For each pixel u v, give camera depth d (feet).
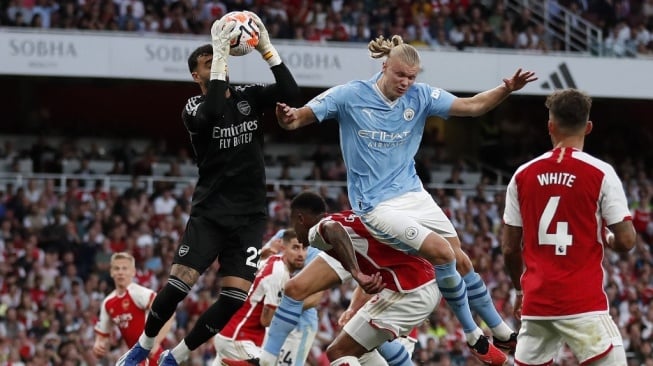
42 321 90.84
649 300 107.76
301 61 121.49
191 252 38.17
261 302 53.36
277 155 138.72
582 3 138.72
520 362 34.65
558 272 33.53
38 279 96.43
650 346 100.22
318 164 132.05
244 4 127.13
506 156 143.33
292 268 53.01
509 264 35.65
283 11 128.16
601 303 33.45
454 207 121.08
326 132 143.54
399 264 36.81
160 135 141.49
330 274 37.55
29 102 137.28
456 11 133.39
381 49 36.88
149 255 100.68
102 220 105.19
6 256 98.32
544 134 146.20
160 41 119.44
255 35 37.91
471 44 130.82
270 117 141.79
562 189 33.60
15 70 115.55
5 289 94.48
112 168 123.95
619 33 136.67
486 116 147.54
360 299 42.47
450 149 146.82
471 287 37.45
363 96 36.50
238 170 38.42
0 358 85.87
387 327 36.91
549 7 137.80
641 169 139.85
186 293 38.09
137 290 57.72
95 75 117.60
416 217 36.06
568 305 33.35
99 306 92.48
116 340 84.69
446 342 89.81
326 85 122.11
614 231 33.47
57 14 120.06
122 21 122.62
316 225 37.32
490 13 136.46
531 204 34.04
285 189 119.85
